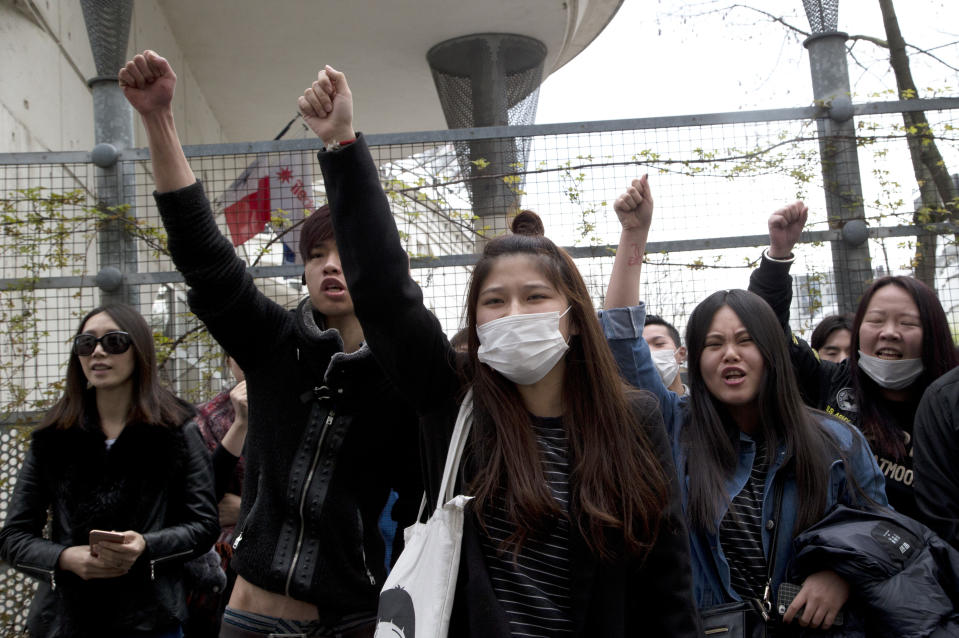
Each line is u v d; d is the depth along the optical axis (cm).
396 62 1170
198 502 328
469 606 194
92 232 599
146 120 245
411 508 268
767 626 259
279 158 599
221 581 353
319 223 269
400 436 261
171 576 318
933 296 329
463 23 1066
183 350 579
